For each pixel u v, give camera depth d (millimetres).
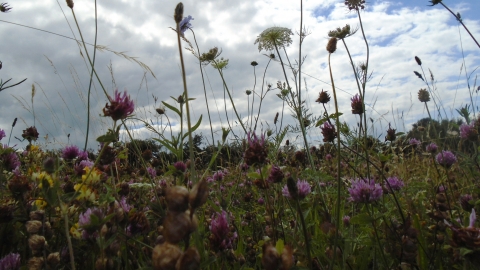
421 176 704
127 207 393
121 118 304
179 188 168
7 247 374
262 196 678
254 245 463
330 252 377
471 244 251
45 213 363
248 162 361
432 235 402
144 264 339
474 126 545
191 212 168
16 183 371
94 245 315
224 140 394
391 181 499
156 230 397
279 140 625
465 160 543
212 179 733
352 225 424
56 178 300
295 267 290
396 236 362
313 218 507
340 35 562
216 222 337
